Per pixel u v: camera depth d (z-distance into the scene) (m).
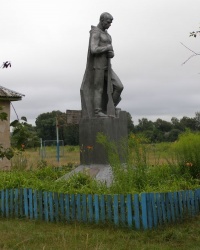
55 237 6.45
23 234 6.71
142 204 6.82
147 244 5.96
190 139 9.56
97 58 11.07
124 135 11.09
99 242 6.04
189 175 9.05
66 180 8.87
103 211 7.16
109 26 11.41
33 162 16.03
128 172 8.13
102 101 11.20
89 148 10.64
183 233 6.42
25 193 8.26
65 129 46.47
